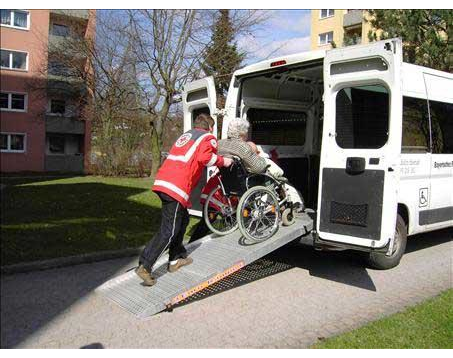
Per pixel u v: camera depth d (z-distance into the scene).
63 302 4.75
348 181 5.16
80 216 9.52
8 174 28.27
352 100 5.24
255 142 7.22
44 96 28.36
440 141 6.77
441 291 5.30
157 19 19.52
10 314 4.41
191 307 4.74
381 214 4.91
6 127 30.78
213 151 5.16
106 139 24.08
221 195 6.04
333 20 37.75
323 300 5.00
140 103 22.00
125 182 19.50
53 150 34.41
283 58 6.25
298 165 7.78
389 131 4.91
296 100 7.76
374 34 13.59
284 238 5.54
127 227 8.43
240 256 5.18
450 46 11.90
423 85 6.45
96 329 4.14
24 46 30.75
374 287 5.45
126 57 20.69
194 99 7.27
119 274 5.73
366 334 4.04
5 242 6.84
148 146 24.33
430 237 8.31
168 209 4.95
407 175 6.12
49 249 6.57
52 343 3.85
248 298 5.04
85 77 22.84
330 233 5.28
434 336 4.02
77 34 23.08
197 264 5.20
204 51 19.84
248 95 7.10
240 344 3.91
